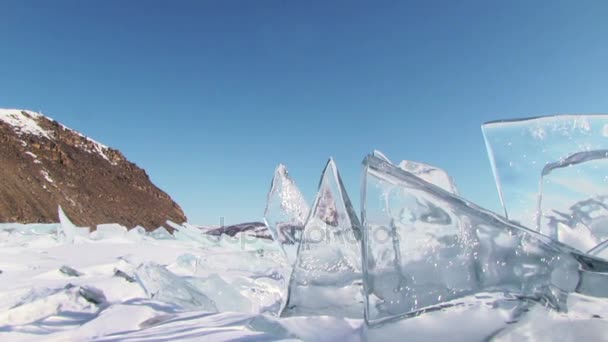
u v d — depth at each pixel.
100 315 2.38
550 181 1.82
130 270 4.66
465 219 1.36
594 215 1.73
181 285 2.96
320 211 2.14
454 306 1.30
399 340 1.29
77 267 4.64
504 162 1.90
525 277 1.26
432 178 2.28
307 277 1.99
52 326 2.38
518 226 1.31
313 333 1.69
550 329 1.20
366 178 1.48
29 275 4.05
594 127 1.84
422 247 1.38
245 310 2.87
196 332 1.87
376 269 1.39
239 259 5.24
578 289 1.19
